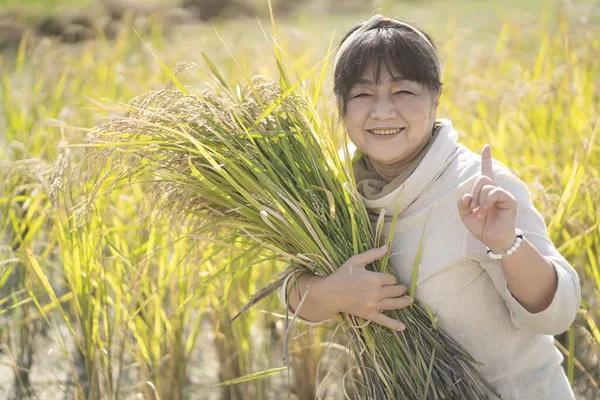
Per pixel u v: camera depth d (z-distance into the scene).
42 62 6.05
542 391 2.07
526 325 1.94
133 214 3.76
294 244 2.23
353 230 2.14
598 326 3.35
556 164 3.68
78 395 3.14
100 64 6.07
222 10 13.47
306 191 2.20
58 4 12.65
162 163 2.34
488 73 5.19
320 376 3.42
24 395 3.53
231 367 3.44
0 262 3.08
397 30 2.05
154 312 3.21
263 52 5.50
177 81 2.44
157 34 7.12
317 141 2.26
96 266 2.97
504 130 3.99
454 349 2.07
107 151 2.31
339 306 2.11
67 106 5.17
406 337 2.12
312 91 2.51
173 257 3.13
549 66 4.79
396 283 2.11
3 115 5.98
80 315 3.06
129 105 2.41
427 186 2.05
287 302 2.23
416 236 2.07
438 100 2.12
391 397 2.11
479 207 1.80
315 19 12.34
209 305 3.68
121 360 3.01
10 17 11.14
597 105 4.29
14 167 3.75
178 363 3.28
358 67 2.05
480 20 8.87
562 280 1.87
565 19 5.28
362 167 2.25
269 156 2.25
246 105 2.30
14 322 3.74
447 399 2.08
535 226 1.96
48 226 4.25
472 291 2.02
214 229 2.48
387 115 2.02
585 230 3.14
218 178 2.28
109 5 12.03
